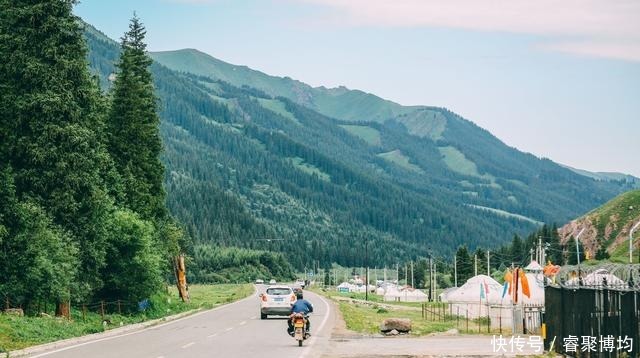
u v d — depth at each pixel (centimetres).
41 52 3869
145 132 5256
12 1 3875
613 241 18538
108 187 4684
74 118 3912
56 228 3819
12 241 3600
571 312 2502
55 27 3906
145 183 5225
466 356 2523
